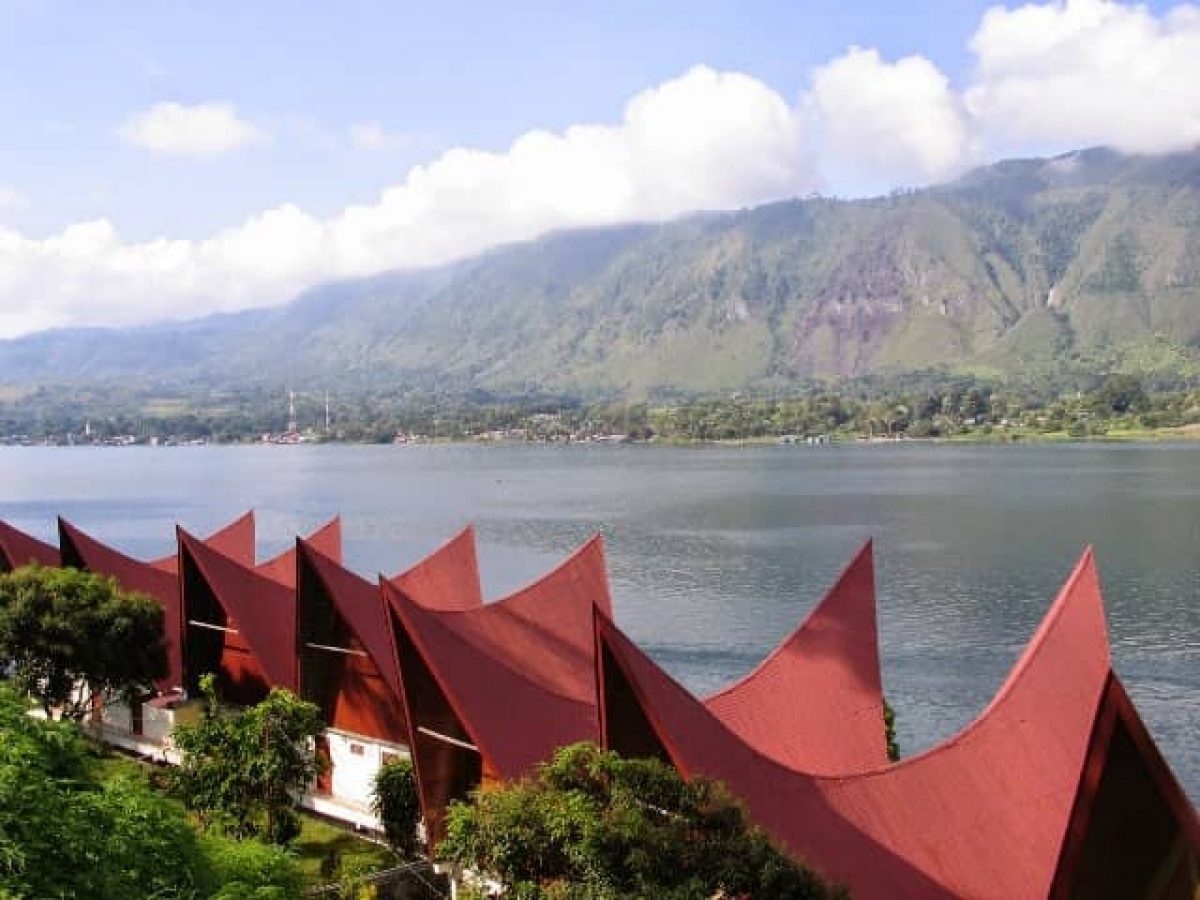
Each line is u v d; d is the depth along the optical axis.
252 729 28.62
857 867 22.98
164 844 15.39
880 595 82.44
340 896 25.42
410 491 189.00
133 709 41.81
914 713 53.28
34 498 183.12
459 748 30.08
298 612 36.44
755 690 31.62
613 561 102.12
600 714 23.81
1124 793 19.66
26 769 14.28
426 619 29.25
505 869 19.06
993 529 120.25
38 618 37.44
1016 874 24.70
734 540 116.44
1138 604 77.06
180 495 186.25
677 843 18.34
